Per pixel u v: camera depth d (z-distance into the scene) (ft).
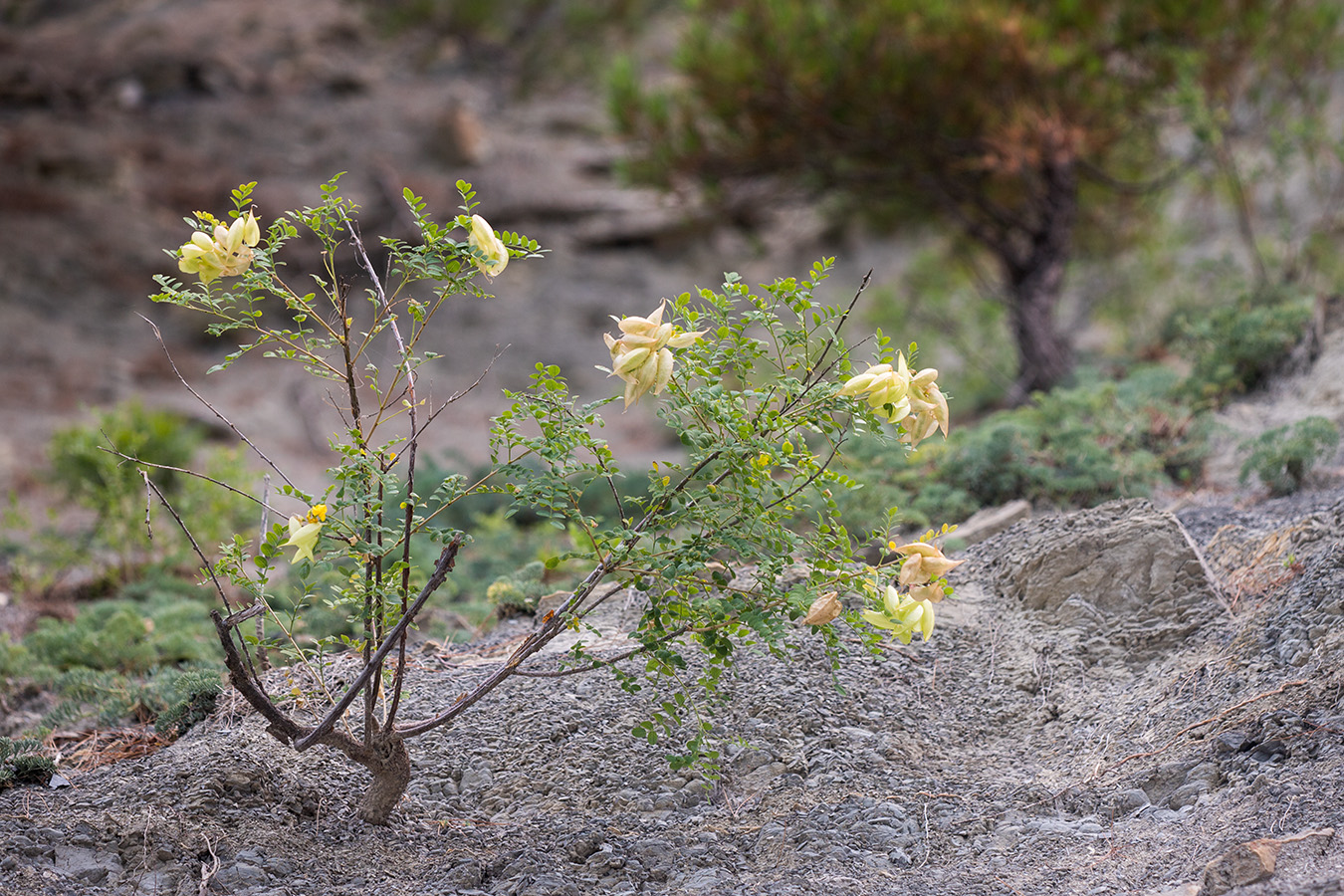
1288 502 15.65
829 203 36.09
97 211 55.01
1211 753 8.72
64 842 8.11
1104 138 28.84
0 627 18.11
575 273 59.88
